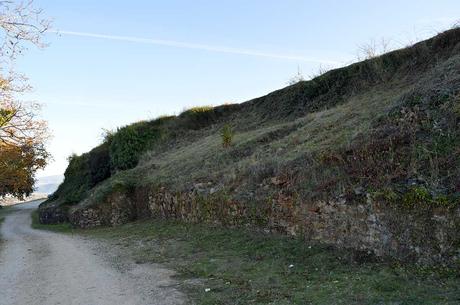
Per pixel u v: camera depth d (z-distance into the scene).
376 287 6.39
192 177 17.33
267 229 11.32
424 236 7.02
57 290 8.49
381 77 16.72
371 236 8.06
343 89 19.03
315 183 9.92
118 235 17.53
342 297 6.21
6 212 53.84
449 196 6.87
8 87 17.62
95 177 34.50
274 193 11.26
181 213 16.81
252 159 14.36
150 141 31.22
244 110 27.61
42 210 37.56
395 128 9.09
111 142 33.41
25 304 7.63
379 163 8.66
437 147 7.84
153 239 14.70
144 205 21.41
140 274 9.44
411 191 7.41
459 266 6.43
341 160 9.65
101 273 9.90
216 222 13.91
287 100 22.88
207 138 26.03
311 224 9.73
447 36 14.74
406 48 16.41
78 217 25.12
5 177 30.17
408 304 5.61
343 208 8.83
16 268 11.62
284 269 8.39
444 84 9.07
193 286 7.93
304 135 13.80
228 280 8.10
